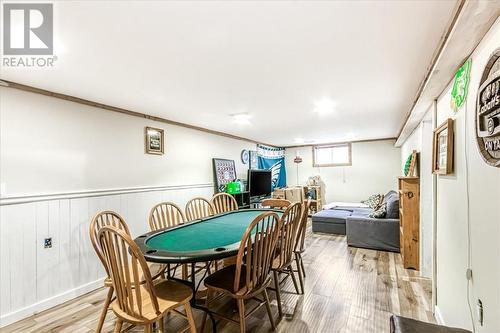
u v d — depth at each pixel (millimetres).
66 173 2738
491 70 1146
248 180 5617
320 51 1832
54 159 2643
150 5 1283
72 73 2164
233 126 4707
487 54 1272
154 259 1674
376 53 1868
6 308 2244
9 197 2293
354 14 1391
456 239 1737
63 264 2658
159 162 3908
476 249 1383
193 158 4617
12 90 2354
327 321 2191
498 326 1132
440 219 2203
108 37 1594
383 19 1439
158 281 1969
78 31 1521
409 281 2977
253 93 2787
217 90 2670
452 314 1848
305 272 3279
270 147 7516
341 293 2697
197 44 1705
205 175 4906
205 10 1335
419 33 1590
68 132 2773
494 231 1173
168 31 1537
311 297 2613
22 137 2410
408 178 3365
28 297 2385
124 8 1305
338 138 6480
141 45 1704
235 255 1802
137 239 2129
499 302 1124
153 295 1478
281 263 2336
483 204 1290
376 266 3465
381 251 4133
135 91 2668
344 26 1510
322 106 3350
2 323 2207
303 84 2518
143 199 3604
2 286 2234
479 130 1245
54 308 2516
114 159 3244
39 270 2471
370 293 2689
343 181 7215
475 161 1399
